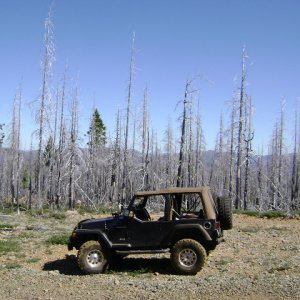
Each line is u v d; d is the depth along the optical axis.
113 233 11.39
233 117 37.53
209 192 11.48
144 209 11.62
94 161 49.31
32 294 9.65
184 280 10.24
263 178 52.72
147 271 11.39
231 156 41.81
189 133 38.50
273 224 20.75
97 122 57.53
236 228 19.09
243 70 37.12
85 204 46.31
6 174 59.78
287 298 8.54
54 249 14.75
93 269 11.30
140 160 47.44
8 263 12.77
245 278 10.15
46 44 33.06
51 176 42.91
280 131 51.69
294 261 11.85
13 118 49.78
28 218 26.20
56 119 43.47
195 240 11.10
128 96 38.34
